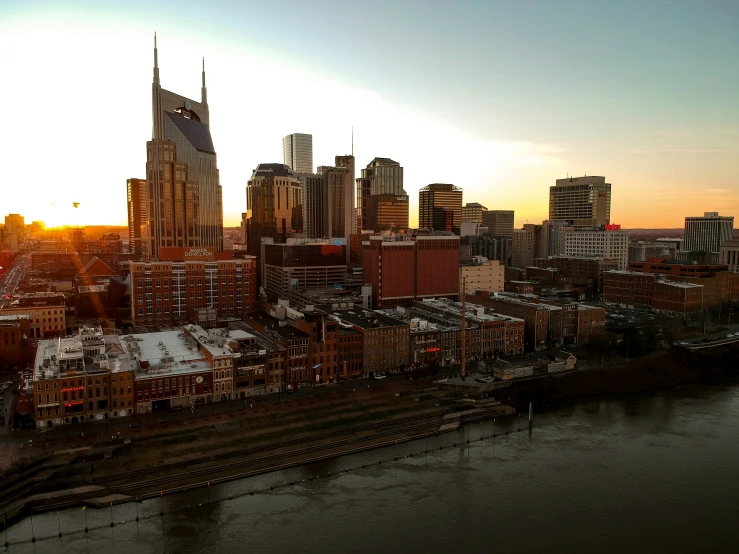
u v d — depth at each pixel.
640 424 180.25
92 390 165.88
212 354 184.38
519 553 111.88
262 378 193.00
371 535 116.75
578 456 155.25
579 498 132.88
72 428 159.88
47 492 126.44
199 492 131.62
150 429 159.62
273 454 148.00
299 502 129.00
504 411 187.38
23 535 114.06
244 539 114.50
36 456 140.12
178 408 177.25
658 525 122.00
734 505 130.00
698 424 180.50
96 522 118.88
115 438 152.50
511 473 144.88
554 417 186.38
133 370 171.62
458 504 129.25
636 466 149.38
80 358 169.38
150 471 135.88
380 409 181.00
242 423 165.62
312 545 113.00
